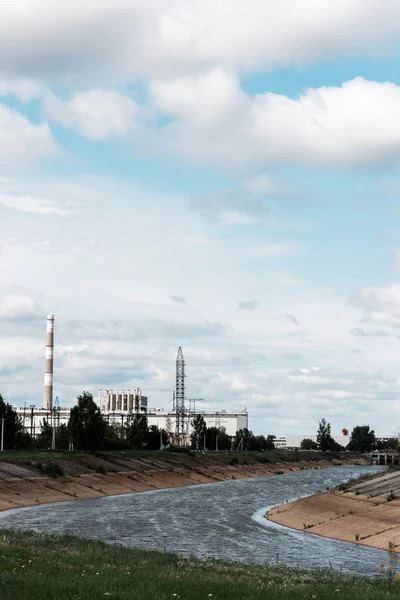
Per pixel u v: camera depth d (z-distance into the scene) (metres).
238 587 39.38
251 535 86.56
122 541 79.56
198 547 76.25
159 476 192.00
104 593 31.88
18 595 29.72
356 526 87.56
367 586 45.31
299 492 162.12
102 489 153.38
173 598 33.16
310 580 47.44
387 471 133.88
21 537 64.56
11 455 168.38
